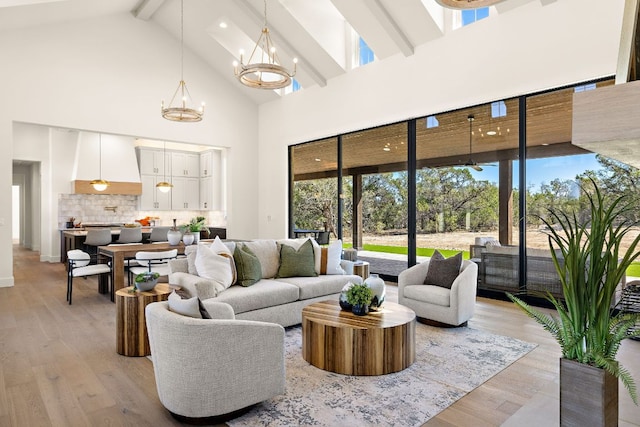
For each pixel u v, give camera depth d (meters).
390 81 6.39
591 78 4.36
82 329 4.05
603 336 1.54
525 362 3.12
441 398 2.54
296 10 6.55
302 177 8.27
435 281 4.30
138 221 10.19
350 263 5.06
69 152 9.83
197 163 11.22
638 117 1.14
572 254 1.58
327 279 4.46
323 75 7.44
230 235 8.85
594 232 1.52
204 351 2.19
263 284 4.08
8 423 2.26
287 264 4.55
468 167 5.60
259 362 2.37
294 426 2.21
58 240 9.59
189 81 8.15
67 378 2.87
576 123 1.24
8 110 6.13
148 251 5.43
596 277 1.54
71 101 6.71
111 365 3.11
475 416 2.31
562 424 1.60
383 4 5.59
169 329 2.21
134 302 3.29
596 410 1.51
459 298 3.88
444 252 5.88
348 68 7.12
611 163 4.39
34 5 5.52
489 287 5.42
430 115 5.98
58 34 6.59
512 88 4.98
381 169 6.72
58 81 6.59
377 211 6.80
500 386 2.70
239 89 8.88
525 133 5.01
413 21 5.67
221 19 7.14
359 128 6.93
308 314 3.28
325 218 7.76
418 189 6.20
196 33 7.68
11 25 5.98
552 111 4.79
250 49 7.85
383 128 6.68
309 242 4.77
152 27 7.66
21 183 12.55
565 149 4.70
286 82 5.47
